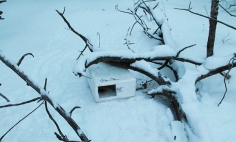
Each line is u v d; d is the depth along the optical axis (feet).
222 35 17.19
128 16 22.45
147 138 8.32
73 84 11.96
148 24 19.74
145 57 10.86
